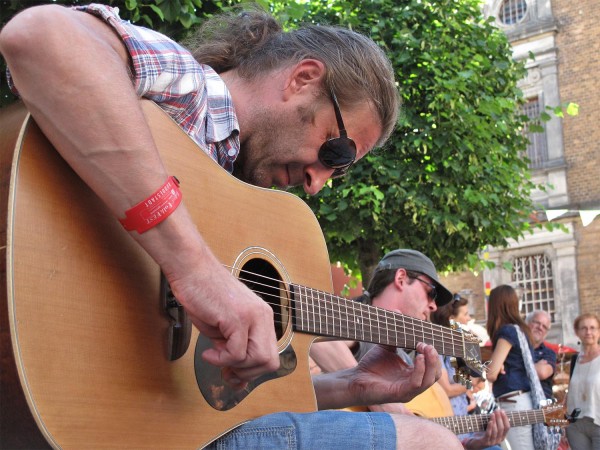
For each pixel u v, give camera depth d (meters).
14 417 1.29
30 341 1.30
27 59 1.35
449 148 8.01
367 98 2.09
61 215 1.39
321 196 7.74
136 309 1.49
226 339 1.46
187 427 1.56
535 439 5.80
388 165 7.94
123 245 1.49
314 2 8.71
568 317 21.58
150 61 1.60
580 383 7.61
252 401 1.77
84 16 1.53
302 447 1.70
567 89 22.69
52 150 1.41
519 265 22.61
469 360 2.87
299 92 2.01
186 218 1.45
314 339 2.08
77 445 1.34
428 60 8.40
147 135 1.43
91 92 1.37
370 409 3.50
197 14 4.36
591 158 22.11
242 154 2.03
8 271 1.29
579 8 22.78
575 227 21.84
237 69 2.06
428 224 8.02
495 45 9.48
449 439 1.88
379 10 8.66
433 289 3.91
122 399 1.43
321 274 2.15
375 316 2.32
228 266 1.78
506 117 9.40
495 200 8.35
